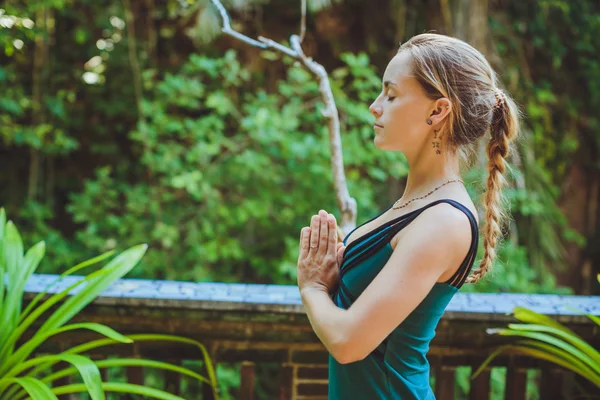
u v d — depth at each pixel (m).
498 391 3.29
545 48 5.16
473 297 1.62
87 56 4.88
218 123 4.01
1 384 1.32
